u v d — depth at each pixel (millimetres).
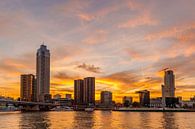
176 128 131875
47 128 128750
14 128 128125
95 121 177250
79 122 166875
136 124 154000
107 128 130000
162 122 172000
